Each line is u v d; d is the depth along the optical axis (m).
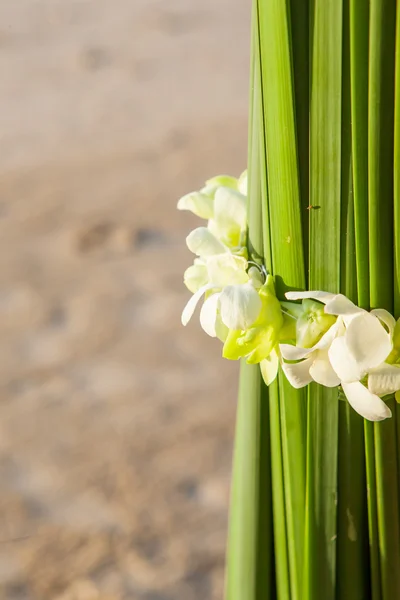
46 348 4.78
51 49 10.40
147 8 11.52
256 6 1.01
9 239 6.11
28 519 3.53
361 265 1.01
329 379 0.99
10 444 4.02
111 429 4.06
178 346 4.70
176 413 4.13
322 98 1.00
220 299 0.99
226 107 8.27
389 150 1.00
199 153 7.30
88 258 5.73
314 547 1.06
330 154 1.00
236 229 1.08
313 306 1.00
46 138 7.98
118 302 5.17
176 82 9.07
